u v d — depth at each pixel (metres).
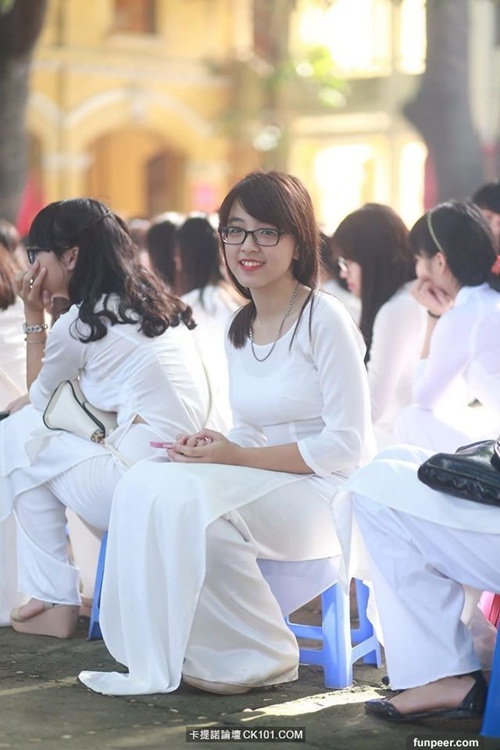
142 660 7.61
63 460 8.80
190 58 44.88
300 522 7.69
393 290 9.73
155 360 8.72
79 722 7.12
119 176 46.03
